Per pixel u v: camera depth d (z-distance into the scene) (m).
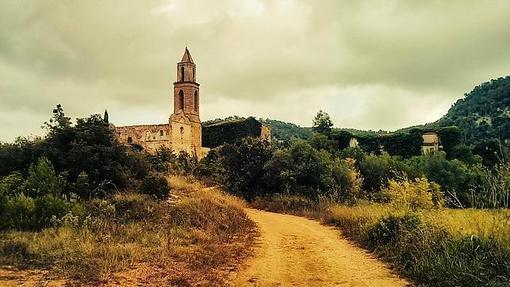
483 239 10.08
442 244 10.78
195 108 101.25
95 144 22.39
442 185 53.22
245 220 23.58
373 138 87.00
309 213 29.52
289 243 16.56
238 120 107.88
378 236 15.14
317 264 12.41
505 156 10.80
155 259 11.57
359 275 10.95
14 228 14.17
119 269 10.16
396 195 20.89
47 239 12.48
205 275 10.48
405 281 10.26
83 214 16.22
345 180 39.06
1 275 8.97
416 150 83.31
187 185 29.73
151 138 90.62
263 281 10.24
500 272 8.86
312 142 70.25
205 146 105.69
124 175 22.41
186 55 101.62
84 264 10.04
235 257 13.23
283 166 38.94
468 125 117.12
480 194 11.29
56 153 21.44
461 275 8.99
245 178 40.22
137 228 15.62
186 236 15.77
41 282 8.56
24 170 20.95
